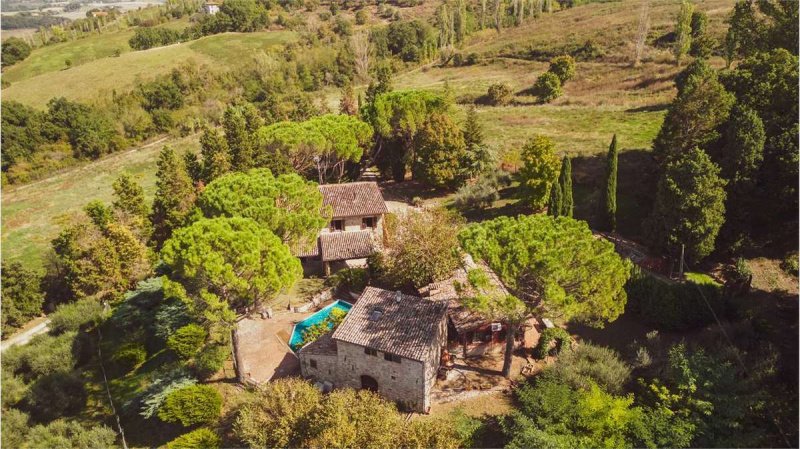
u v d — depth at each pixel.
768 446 23.70
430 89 109.50
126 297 47.94
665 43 99.50
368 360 32.06
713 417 25.25
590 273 28.45
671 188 38.84
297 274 32.94
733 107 43.69
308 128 63.50
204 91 121.44
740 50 67.12
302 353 34.34
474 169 63.41
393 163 71.12
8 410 36.78
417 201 63.12
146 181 83.81
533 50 119.19
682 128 46.06
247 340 39.94
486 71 119.25
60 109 100.06
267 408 29.56
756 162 39.16
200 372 36.12
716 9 107.44
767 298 36.56
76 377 40.19
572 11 145.38
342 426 26.28
